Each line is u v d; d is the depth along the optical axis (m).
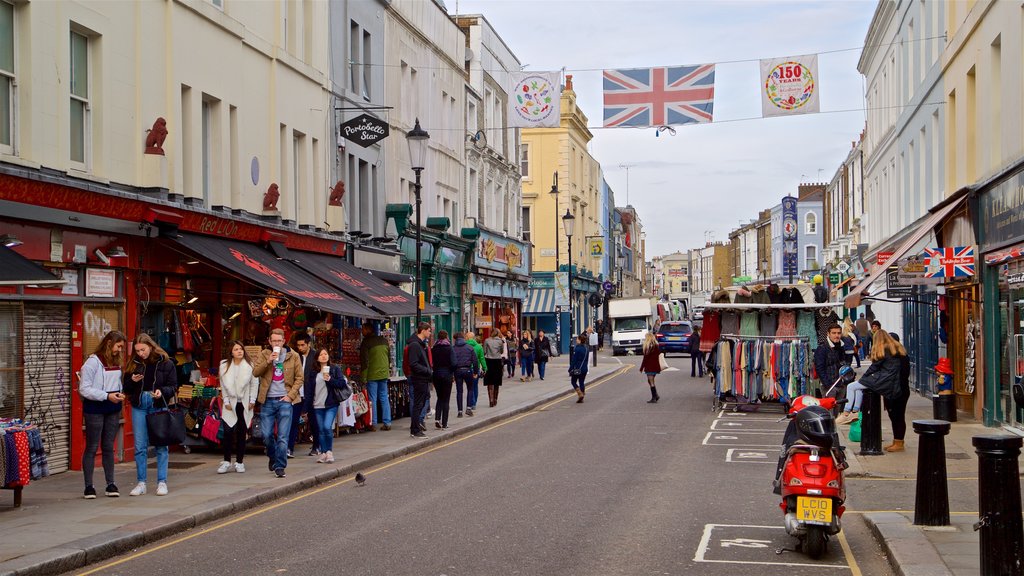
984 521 7.68
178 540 10.10
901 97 32.28
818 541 8.95
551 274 60.34
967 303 20.88
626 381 36.50
